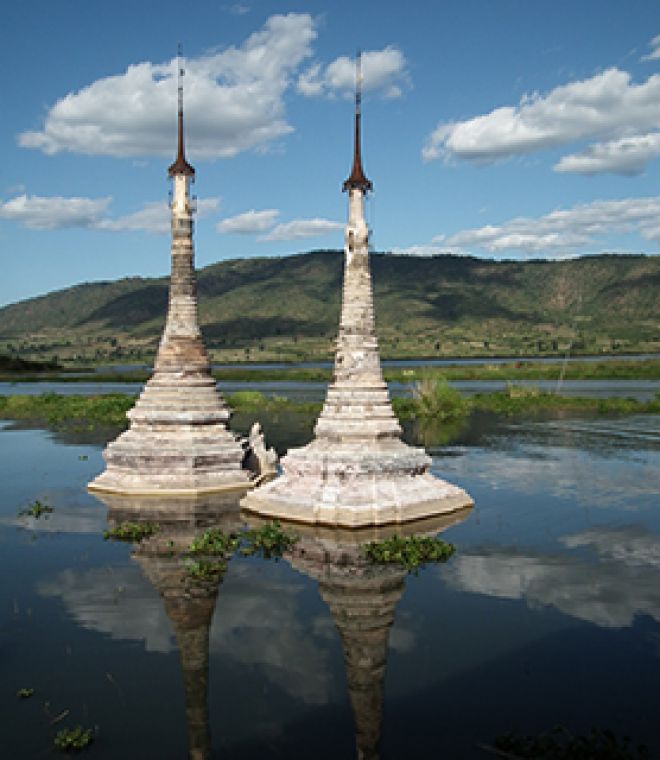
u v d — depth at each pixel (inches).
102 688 401.7
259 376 4114.2
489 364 5177.2
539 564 603.8
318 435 769.6
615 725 357.7
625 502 832.3
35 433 1583.4
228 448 915.4
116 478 911.0
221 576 581.3
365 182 796.6
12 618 499.8
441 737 349.1
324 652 441.7
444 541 669.3
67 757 335.0
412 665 423.5
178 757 334.3
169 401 913.5
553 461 1125.1
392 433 760.3
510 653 437.4
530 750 334.6
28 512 807.1
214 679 410.0
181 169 963.3
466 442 1353.3
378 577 575.8
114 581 572.4
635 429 1534.2
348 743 345.1
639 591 538.6
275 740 346.9
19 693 395.9
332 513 712.4
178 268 960.3
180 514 786.8
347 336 780.0
